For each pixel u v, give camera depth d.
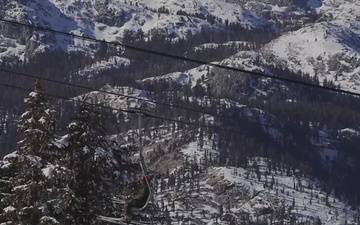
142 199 39.47
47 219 39.81
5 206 41.31
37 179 41.22
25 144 41.94
